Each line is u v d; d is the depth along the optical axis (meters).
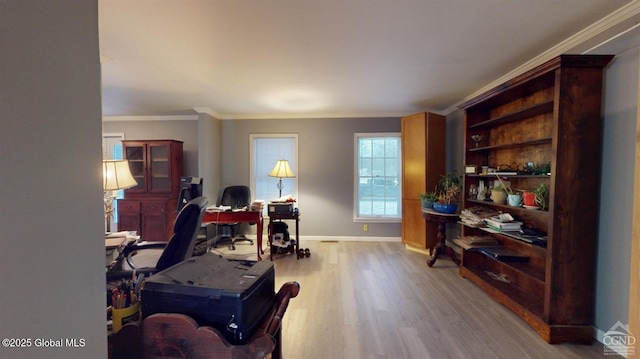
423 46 2.23
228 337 1.01
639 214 1.12
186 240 1.89
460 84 3.18
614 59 1.88
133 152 4.53
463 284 3.02
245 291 1.03
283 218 3.89
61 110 0.63
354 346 1.95
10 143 0.52
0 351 0.51
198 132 4.69
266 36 2.05
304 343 1.99
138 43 2.14
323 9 1.71
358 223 4.89
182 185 3.92
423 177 4.07
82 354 0.68
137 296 1.19
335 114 4.84
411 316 2.35
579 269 1.99
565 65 1.93
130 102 4.02
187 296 1.04
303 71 2.77
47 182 0.60
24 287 0.55
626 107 1.81
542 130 2.49
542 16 1.79
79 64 0.67
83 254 0.69
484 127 3.21
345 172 4.89
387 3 1.65
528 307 2.25
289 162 4.98
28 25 0.55
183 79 3.00
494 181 3.13
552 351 1.89
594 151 1.96
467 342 1.99
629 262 1.79
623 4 1.66
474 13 1.76
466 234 3.34
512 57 2.44
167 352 1.00
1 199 0.51
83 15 0.69
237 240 4.84
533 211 2.25
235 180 5.01
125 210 4.49
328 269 3.49
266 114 4.89
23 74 0.54
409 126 4.28
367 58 2.45
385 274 3.32
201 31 1.97
